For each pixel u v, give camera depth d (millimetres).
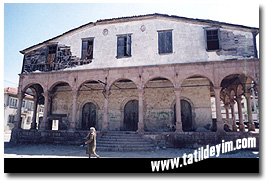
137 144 12922
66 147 14070
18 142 16203
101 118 18781
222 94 23469
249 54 14000
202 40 15000
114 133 14453
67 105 19906
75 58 17266
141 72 15234
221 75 13906
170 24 15875
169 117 17312
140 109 14586
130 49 16188
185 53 15078
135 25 16578
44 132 15789
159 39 15828
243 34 14391
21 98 17500
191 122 16828
